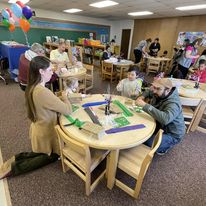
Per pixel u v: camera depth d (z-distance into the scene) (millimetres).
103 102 1811
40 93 1260
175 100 1565
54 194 1416
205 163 1870
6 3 5602
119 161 1340
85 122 1340
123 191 1474
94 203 1363
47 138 1508
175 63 4805
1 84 4172
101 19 8820
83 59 7359
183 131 1742
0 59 4633
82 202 1365
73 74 3012
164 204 1390
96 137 1190
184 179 1644
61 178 1566
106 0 4383
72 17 7598
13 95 3494
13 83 4273
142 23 8125
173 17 6832
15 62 4473
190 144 2193
